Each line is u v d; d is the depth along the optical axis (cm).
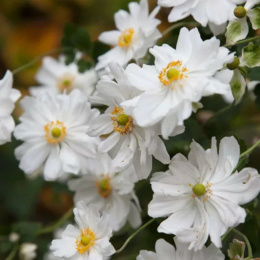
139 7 75
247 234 69
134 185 73
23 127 73
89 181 75
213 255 63
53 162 73
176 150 75
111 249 65
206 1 68
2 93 71
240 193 62
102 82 63
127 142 65
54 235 89
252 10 67
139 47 73
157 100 62
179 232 61
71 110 73
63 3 119
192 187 64
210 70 62
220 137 78
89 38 80
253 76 69
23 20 121
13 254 83
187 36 64
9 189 96
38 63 115
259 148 85
